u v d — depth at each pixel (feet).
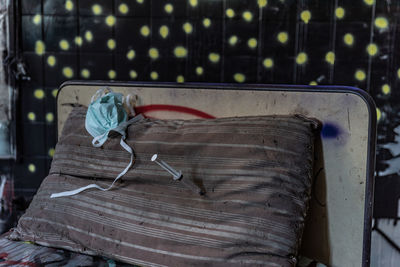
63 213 3.51
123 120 3.91
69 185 3.67
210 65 4.76
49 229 3.52
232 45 4.70
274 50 4.66
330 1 4.50
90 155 3.77
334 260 3.51
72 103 4.46
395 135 4.60
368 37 4.50
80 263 3.26
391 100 4.57
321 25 4.55
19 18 4.86
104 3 4.76
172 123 3.73
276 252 2.90
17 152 5.08
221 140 3.35
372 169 3.28
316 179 3.53
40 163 5.10
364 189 3.31
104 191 3.49
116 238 3.24
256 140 3.26
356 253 3.39
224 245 2.95
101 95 4.25
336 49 4.57
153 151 3.52
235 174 3.19
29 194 5.13
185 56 4.77
